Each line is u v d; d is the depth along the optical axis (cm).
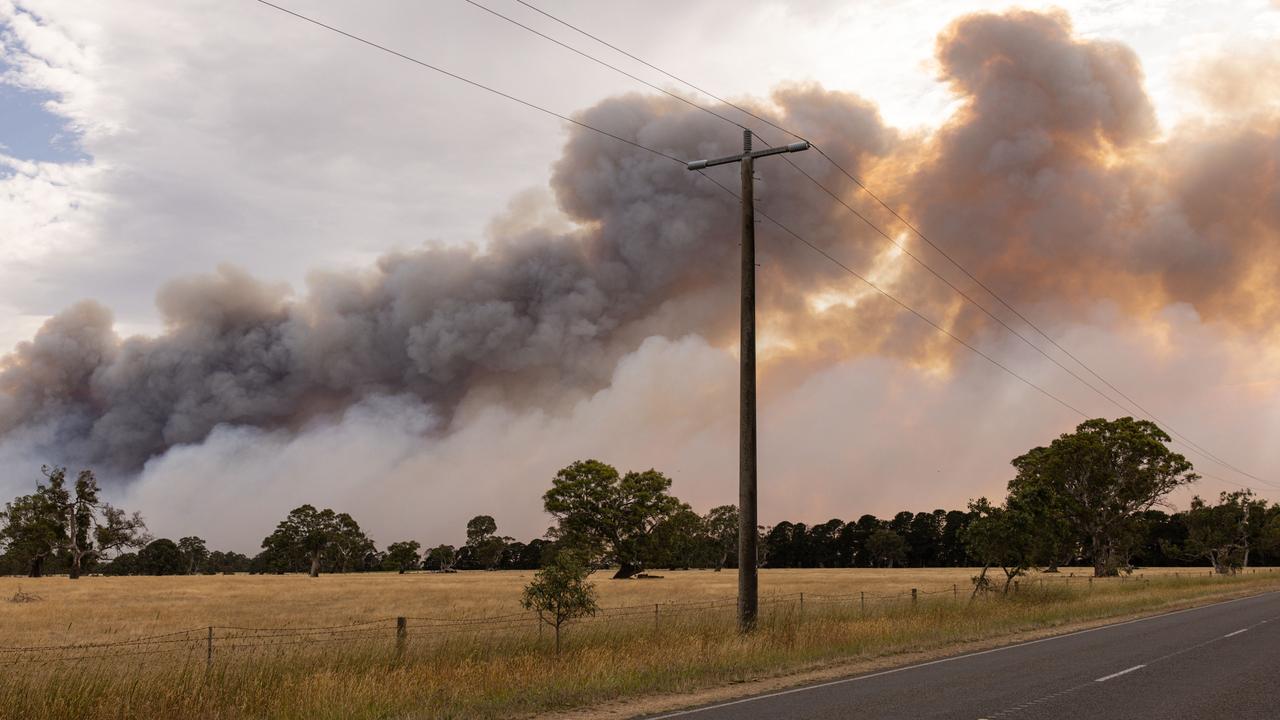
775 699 1148
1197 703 1066
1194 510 9369
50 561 12825
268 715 1078
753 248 2127
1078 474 8356
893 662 1565
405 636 1548
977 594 3288
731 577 8938
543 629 1806
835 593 4397
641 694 1233
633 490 9500
